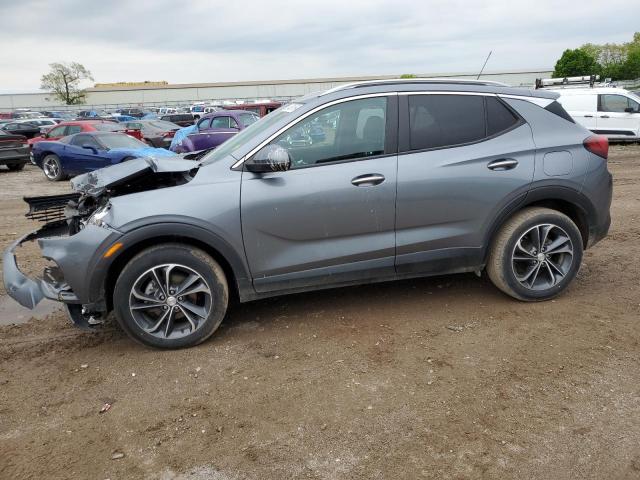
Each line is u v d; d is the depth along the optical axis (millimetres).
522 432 2703
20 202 10359
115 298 3512
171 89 81625
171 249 3521
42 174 15773
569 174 4039
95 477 2494
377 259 3871
